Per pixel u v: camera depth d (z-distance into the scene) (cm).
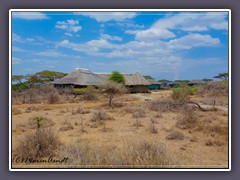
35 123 1054
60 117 1348
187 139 822
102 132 937
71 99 2581
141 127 1034
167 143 771
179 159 562
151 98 2764
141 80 4509
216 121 1148
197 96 2406
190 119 1068
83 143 718
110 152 577
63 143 734
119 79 3762
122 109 1680
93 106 1955
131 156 531
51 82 3738
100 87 2108
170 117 1317
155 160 518
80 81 3666
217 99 1972
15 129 945
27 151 598
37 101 2361
